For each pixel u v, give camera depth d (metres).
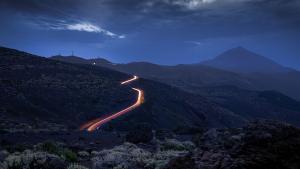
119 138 51.38
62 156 23.28
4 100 113.88
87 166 22.69
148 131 42.81
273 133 12.40
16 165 19.56
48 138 49.25
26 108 114.19
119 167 21.20
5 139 42.84
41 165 19.73
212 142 13.42
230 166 11.23
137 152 27.92
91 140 47.38
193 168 11.85
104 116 134.25
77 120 121.50
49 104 129.62
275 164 11.40
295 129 12.67
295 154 11.76
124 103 163.38
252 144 12.11
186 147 34.03
